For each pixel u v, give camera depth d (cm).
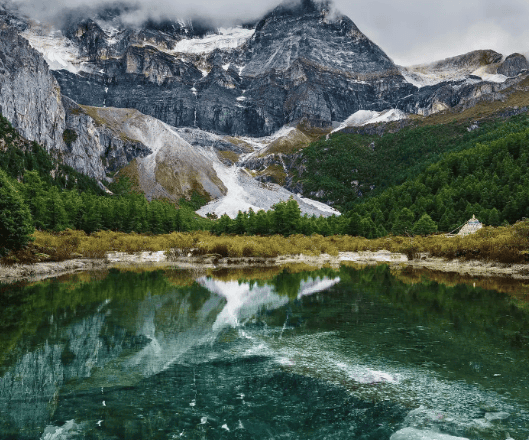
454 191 12056
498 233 5141
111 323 1705
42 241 4184
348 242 7231
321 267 4453
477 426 836
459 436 795
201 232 9344
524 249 4134
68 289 2577
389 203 13950
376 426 841
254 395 995
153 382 1068
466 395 989
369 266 4688
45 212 7175
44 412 894
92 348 1355
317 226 10000
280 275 3575
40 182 8119
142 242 5775
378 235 10044
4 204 3162
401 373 1136
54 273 3441
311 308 2052
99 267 4050
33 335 1500
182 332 1574
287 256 5559
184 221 11256
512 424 842
